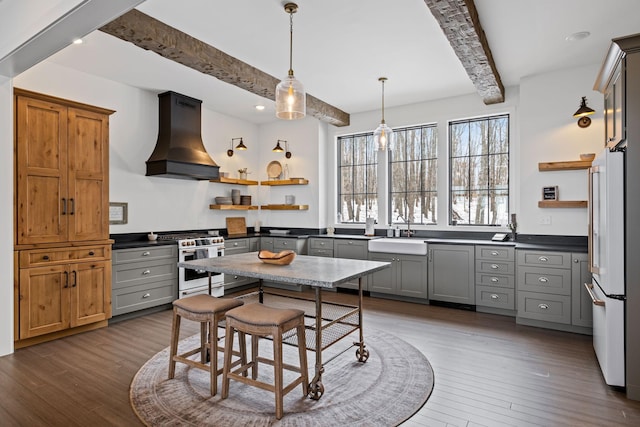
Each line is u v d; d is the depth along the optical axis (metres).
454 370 2.93
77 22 2.26
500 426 2.16
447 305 4.86
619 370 2.56
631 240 2.51
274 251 6.08
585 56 3.92
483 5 2.93
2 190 3.22
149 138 5.00
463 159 5.33
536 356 3.21
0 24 2.78
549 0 2.86
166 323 4.15
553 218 4.36
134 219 4.86
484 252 4.51
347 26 3.26
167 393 2.54
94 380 2.73
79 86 4.29
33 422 2.19
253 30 3.32
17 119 3.35
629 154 2.50
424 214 5.64
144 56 3.88
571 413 2.30
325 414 2.29
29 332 3.40
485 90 4.46
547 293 3.94
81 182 3.81
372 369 2.95
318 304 2.54
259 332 2.31
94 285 3.89
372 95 5.21
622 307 2.54
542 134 4.41
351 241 5.57
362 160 6.18
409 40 3.53
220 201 6.00
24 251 3.38
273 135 6.74
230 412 2.31
